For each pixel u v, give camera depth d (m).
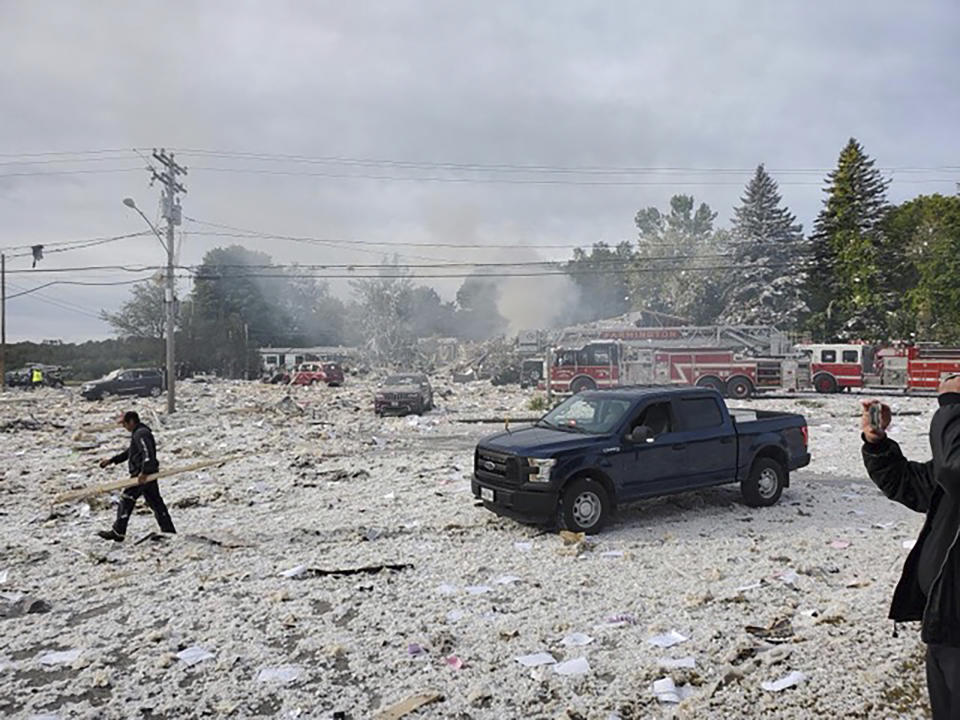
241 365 76.69
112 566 8.41
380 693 5.14
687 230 91.44
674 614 6.60
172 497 12.72
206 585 7.54
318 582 7.61
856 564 8.10
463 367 65.25
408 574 7.88
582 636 6.06
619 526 10.02
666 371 35.69
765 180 64.69
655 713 4.80
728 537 9.37
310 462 16.39
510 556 8.54
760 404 31.41
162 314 83.81
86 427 24.64
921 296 55.03
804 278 60.66
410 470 15.20
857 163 59.12
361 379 64.88
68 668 5.65
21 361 76.69
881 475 3.52
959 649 3.05
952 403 3.22
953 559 3.07
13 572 8.23
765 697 4.91
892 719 4.61
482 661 5.63
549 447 9.55
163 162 30.27
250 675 5.44
